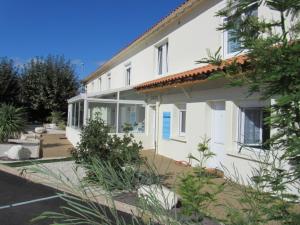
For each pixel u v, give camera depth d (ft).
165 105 53.42
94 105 59.11
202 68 37.58
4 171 41.55
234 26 8.58
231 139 35.78
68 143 74.64
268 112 7.86
